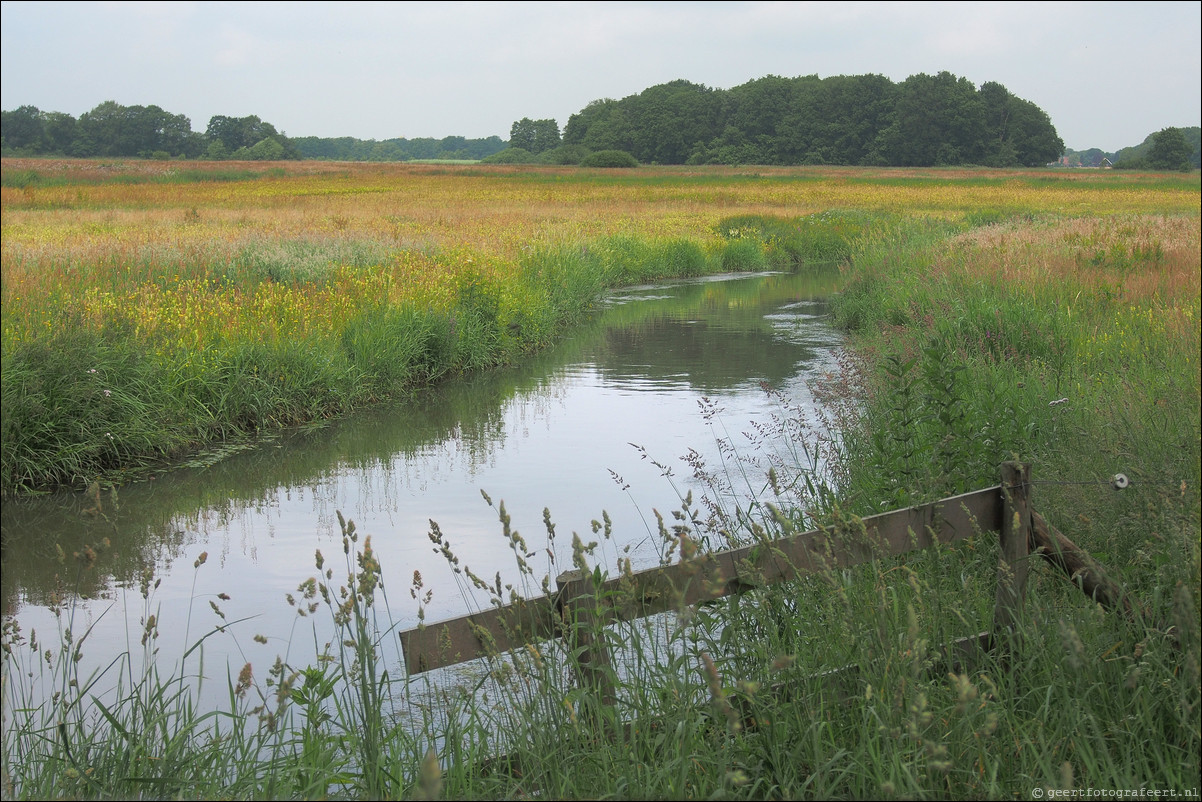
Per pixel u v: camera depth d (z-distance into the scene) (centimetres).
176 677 481
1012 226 2727
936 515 396
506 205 4409
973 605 422
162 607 576
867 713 334
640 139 16100
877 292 1695
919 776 310
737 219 3756
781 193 5853
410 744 379
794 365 1373
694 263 2892
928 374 573
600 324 1864
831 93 14462
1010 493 394
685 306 2136
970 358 872
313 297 1353
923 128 13738
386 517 742
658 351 1528
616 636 354
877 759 308
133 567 647
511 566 625
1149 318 1050
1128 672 343
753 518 649
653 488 788
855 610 387
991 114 13862
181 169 7388
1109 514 466
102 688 467
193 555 667
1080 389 776
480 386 1283
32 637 406
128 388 948
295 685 464
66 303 1102
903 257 1988
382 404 1174
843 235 3478
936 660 357
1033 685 364
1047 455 581
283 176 7319
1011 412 607
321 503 783
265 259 1647
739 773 278
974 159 13800
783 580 380
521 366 1431
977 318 1073
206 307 1196
